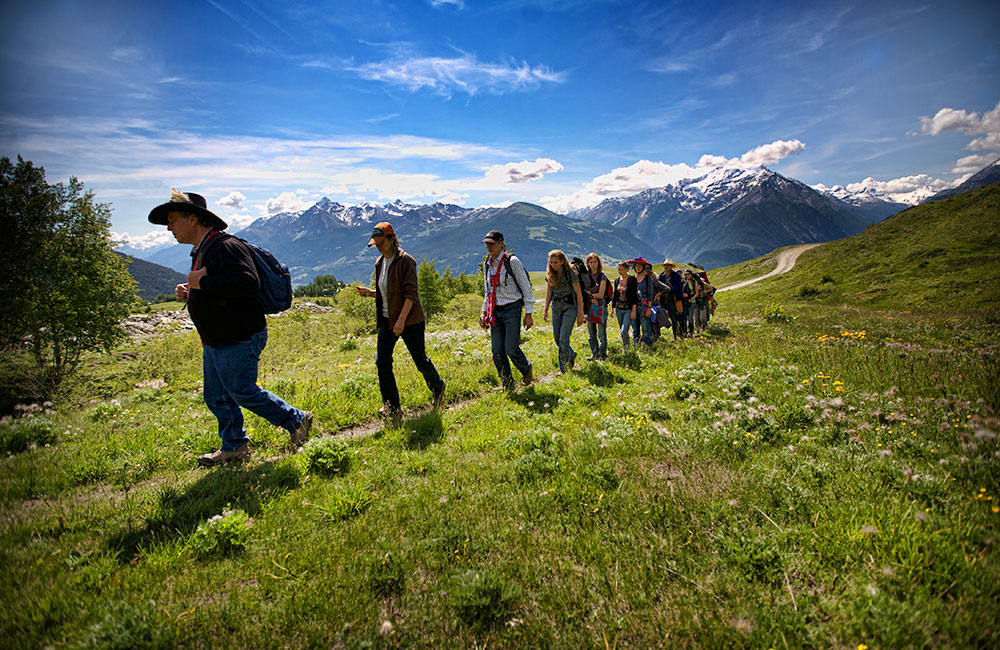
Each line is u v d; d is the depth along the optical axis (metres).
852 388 6.40
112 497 4.63
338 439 5.43
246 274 4.89
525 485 4.32
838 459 4.19
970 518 3.01
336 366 13.78
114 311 14.79
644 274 13.22
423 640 2.60
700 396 7.05
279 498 4.39
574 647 2.46
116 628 2.58
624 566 3.06
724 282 117.19
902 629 2.27
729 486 3.93
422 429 6.27
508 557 3.25
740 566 2.94
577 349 13.32
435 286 42.50
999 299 38.03
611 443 5.11
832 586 2.71
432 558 3.28
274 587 3.05
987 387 5.51
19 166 13.01
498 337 8.41
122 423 7.71
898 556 2.78
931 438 4.41
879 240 84.50
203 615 2.79
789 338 12.30
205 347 5.32
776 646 2.32
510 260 8.10
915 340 11.48
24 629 2.67
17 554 3.43
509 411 6.82
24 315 12.84
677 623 2.55
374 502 4.22
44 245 13.39
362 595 2.92
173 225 5.01
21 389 11.84
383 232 6.50
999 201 74.25
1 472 5.13
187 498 4.46
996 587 2.39
